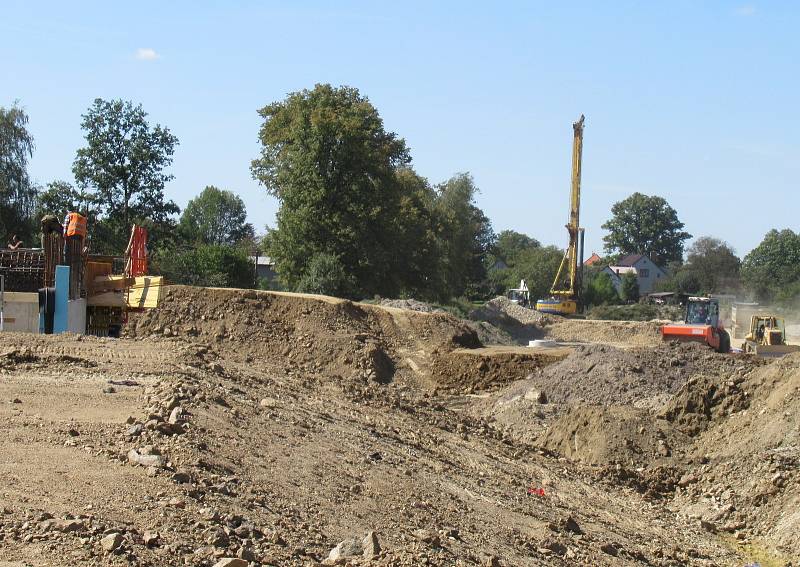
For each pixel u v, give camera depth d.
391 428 19.64
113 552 8.73
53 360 17.34
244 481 12.36
